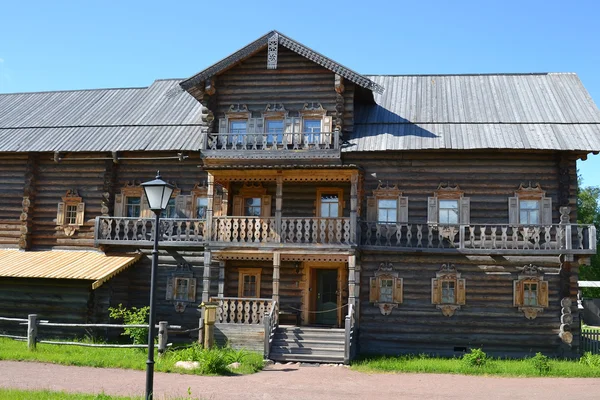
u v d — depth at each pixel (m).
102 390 13.43
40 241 27.55
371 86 24.52
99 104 30.73
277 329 22.56
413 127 25.22
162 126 27.70
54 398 12.41
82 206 27.28
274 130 25.78
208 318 20.84
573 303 23.59
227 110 26.02
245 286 25.80
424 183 24.86
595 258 64.00
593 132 23.88
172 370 17.22
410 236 24.09
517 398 14.84
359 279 24.19
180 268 26.16
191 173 26.75
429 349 24.08
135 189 26.95
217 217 23.92
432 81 29.33
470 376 18.73
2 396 12.36
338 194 25.52
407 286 24.47
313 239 23.12
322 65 24.91
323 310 25.67
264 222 23.50
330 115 25.39
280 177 23.58
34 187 27.73
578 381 17.88
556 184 24.17
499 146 23.39
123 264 25.16
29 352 18.52
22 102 32.06
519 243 23.88
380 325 24.41
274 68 25.30
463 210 24.47
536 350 23.55
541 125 24.64
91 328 24.27
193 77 25.45
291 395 14.51
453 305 24.06
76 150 26.55
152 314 12.02
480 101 26.95
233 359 19.39
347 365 20.62
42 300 24.81
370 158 25.19
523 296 23.84
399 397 14.77
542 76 28.81
